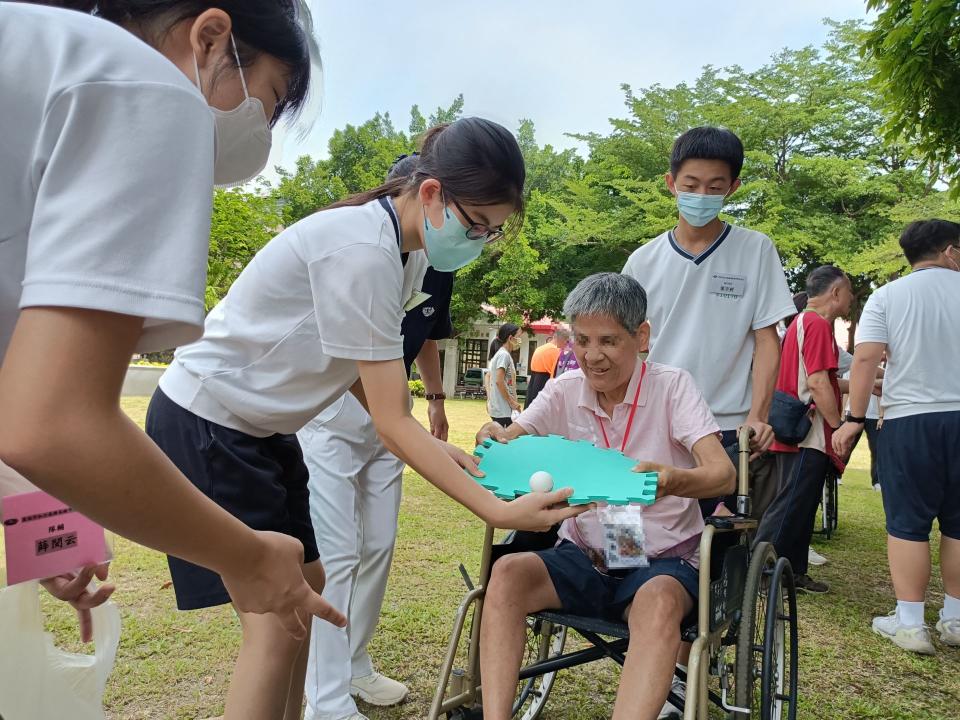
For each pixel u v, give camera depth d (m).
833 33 17.78
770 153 17.94
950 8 4.43
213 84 1.00
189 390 1.77
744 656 2.02
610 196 20.88
